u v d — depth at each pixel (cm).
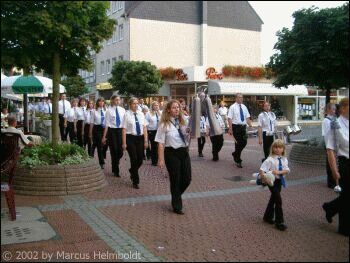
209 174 1184
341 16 1120
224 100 3597
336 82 1180
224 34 4712
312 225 688
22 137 935
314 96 3947
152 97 3697
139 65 3369
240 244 595
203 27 4484
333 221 711
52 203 827
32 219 714
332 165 634
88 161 972
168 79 3769
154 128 1330
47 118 2028
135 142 984
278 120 3822
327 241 608
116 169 1130
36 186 889
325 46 1149
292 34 1223
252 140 2280
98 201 846
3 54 829
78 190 909
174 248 578
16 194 893
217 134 1416
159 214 754
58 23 797
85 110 1538
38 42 862
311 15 1170
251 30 4894
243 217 738
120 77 3428
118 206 809
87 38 875
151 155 1349
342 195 633
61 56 986
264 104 1227
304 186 1002
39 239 612
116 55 4406
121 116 1123
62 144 1034
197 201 858
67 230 655
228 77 3681
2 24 782
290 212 769
